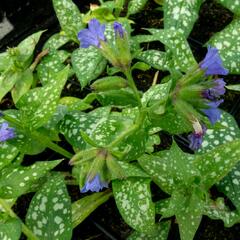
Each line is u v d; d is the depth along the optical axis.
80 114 0.20
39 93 0.18
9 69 0.23
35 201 0.19
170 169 0.18
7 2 0.31
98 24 0.16
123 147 0.17
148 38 0.23
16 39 0.29
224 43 0.22
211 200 0.19
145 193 0.18
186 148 0.23
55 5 0.24
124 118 0.18
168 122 0.17
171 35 0.21
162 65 0.22
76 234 0.21
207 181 0.17
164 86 0.19
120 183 0.18
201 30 0.27
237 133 0.20
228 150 0.17
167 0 0.23
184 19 0.23
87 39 0.16
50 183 0.19
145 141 0.17
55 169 0.23
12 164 0.19
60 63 0.24
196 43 0.26
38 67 0.24
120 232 0.21
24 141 0.19
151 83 0.25
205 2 0.28
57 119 0.19
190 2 0.23
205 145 0.20
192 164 0.18
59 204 0.18
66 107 0.20
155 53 0.23
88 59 0.22
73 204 0.21
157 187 0.22
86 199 0.21
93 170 0.15
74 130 0.19
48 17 0.30
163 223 0.19
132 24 0.28
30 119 0.18
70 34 0.24
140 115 0.16
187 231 0.17
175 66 0.21
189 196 0.17
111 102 0.19
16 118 0.19
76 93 0.26
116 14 0.25
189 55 0.21
